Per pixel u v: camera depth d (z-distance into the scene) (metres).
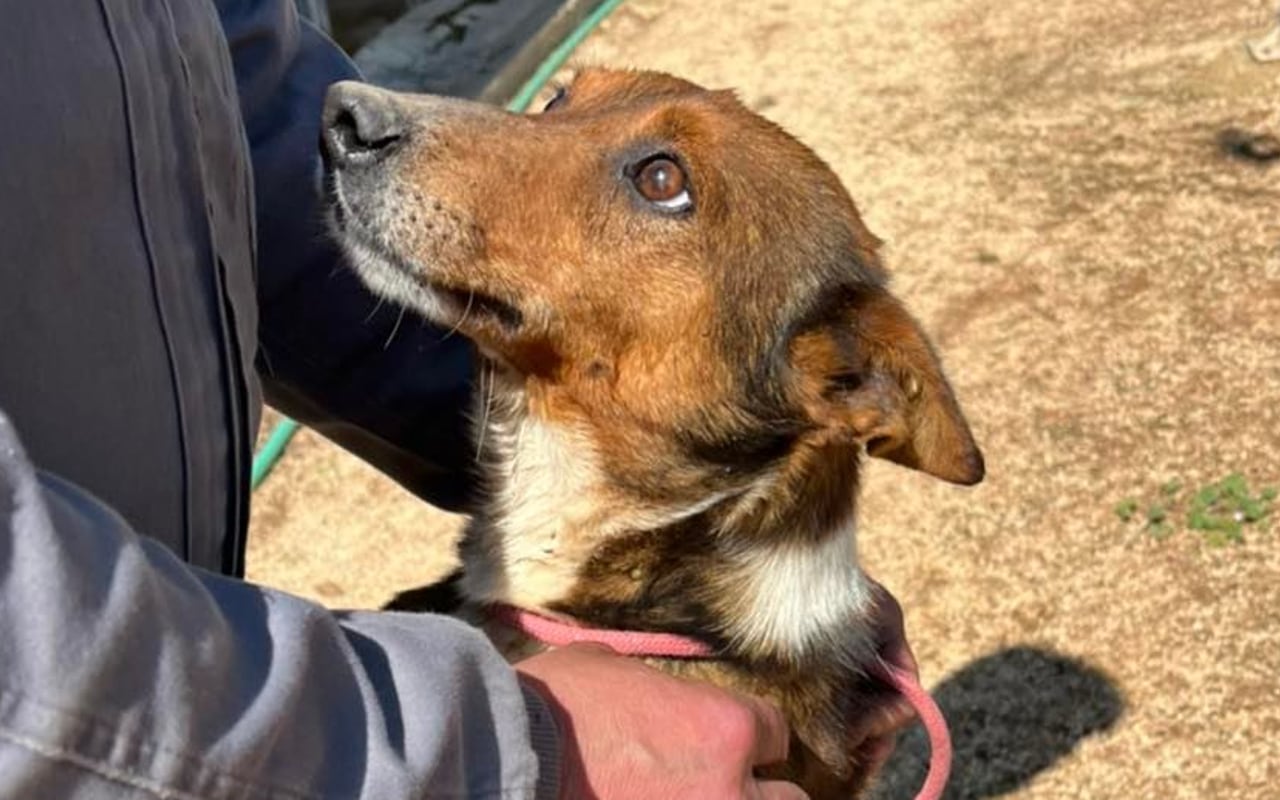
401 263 0.54
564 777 0.33
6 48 0.30
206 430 0.37
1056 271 1.19
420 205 0.54
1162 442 1.03
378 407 0.56
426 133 0.55
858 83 1.46
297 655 0.27
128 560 0.25
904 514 1.00
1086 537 0.97
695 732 0.36
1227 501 0.98
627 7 1.61
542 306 0.56
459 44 1.52
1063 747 0.87
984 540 0.98
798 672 0.55
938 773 0.56
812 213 0.59
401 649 0.30
